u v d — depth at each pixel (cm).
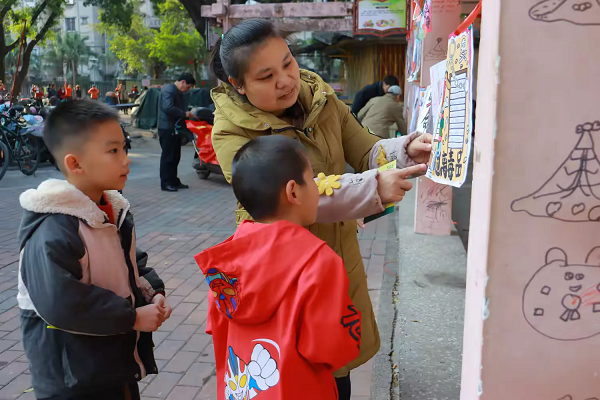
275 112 170
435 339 285
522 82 104
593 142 105
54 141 154
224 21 967
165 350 297
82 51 5650
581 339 114
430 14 351
